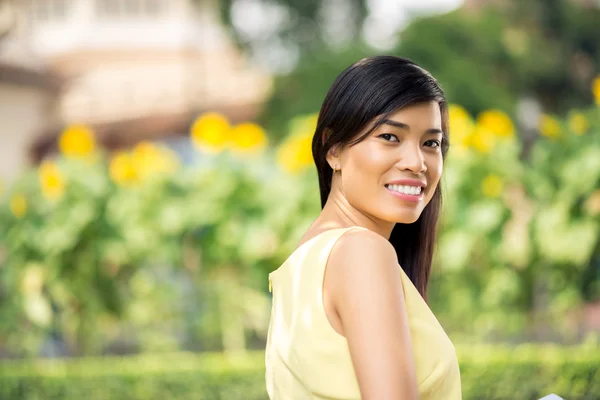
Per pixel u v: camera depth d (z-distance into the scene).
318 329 1.73
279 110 22.77
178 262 6.24
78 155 6.38
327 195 2.01
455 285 6.11
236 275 6.33
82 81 20.95
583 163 5.82
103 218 6.23
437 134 1.84
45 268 6.24
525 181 6.02
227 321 6.34
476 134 6.07
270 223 6.11
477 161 5.98
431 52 21.94
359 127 1.81
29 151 18.75
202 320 6.36
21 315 6.39
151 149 6.47
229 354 6.25
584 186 5.79
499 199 5.98
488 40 22.94
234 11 29.34
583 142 5.95
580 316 6.29
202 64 25.66
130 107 20.67
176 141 20.36
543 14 25.55
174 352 6.48
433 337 1.77
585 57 25.89
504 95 21.70
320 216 1.99
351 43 23.89
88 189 6.21
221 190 6.13
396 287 1.68
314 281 1.76
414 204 1.83
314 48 28.14
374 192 1.83
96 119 19.88
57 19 26.89
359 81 1.82
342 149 1.89
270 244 6.14
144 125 20.17
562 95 25.02
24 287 6.26
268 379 1.94
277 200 6.15
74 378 6.02
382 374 1.60
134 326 6.66
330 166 1.97
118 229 6.22
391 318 1.64
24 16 19.97
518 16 25.67
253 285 6.28
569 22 25.42
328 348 1.71
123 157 6.50
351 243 1.73
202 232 6.20
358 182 1.85
